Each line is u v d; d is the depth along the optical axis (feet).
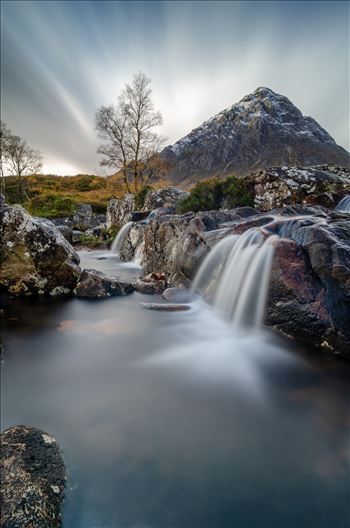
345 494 9.63
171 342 21.07
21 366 17.30
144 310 26.99
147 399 14.38
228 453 11.12
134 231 58.39
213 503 9.23
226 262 27.04
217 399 14.44
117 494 9.37
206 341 21.26
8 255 28.73
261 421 12.89
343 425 12.71
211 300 27.73
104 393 14.87
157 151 122.21
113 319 24.82
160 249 40.88
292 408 13.84
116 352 19.35
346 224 22.95
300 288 20.07
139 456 10.85
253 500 9.36
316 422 12.90
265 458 10.92
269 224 26.18
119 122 117.91
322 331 19.10
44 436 10.64
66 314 25.79
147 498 9.30
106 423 12.69
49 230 30.58
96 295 30.30
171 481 9.86
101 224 111.14
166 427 12.44
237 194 49.37
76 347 19.84
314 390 15.21
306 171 48.83
